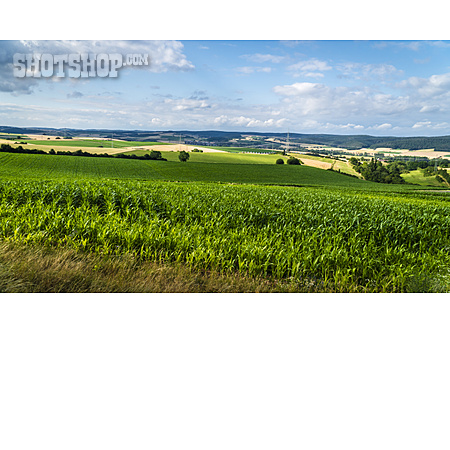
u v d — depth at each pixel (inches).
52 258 272.8
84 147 5812.0
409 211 703.7
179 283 262.2
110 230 335.6
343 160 6565.0
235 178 3494.1
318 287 281.7
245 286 266.4
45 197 569.3
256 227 458.3
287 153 7372.1
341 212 606.9
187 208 531.5
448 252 410.3
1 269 245.1
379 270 317.1
